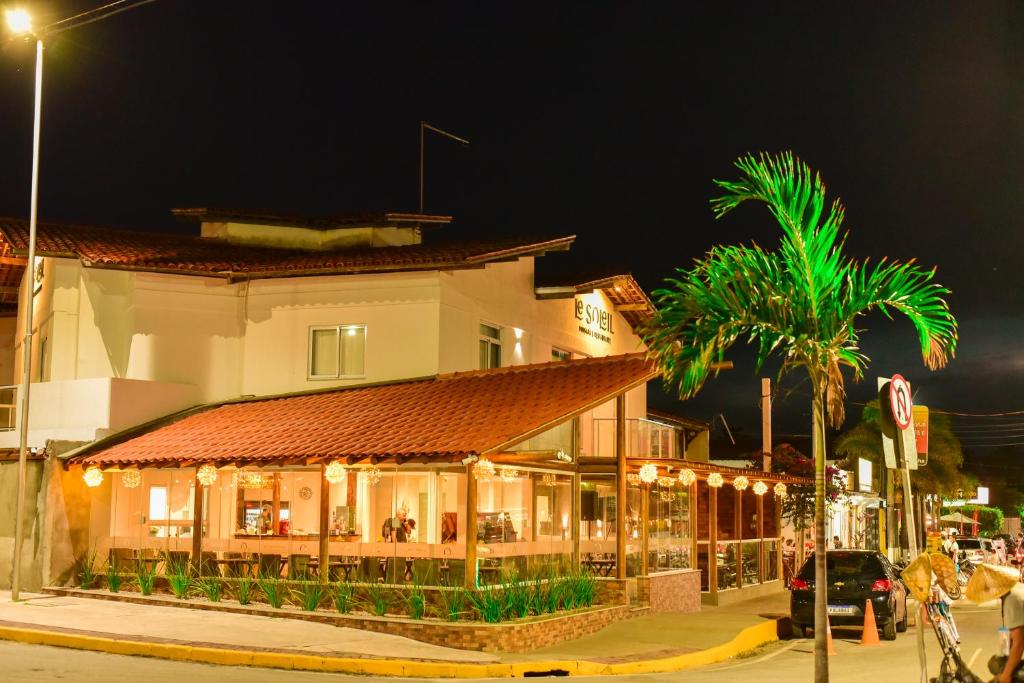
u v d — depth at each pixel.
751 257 10.66
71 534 21.41
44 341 26.64
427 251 25.84
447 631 16.17
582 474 21.81
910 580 10.05
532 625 16.61
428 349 24.19
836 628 22.59
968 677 9.64
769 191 10.64
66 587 21.09
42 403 24.19
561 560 20.94
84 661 13.91
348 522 20.69
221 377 25.14
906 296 10.59
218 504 22.11
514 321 27.53
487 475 17.77
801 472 35.56
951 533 35.72
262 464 18.91
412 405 21.20
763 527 32.38
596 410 26.73
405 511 20.34
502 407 19.81
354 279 24.88
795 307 10.47
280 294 25.30
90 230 29.02
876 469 51.47
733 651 18.14
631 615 20.78
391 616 17.20
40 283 27.48
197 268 24.69
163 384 24.06
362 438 19.00
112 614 17.78
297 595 18.34
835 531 43.31
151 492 22.47
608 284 30.05
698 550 27.27
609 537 22.45
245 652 14.48
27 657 14.05
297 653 14.54
